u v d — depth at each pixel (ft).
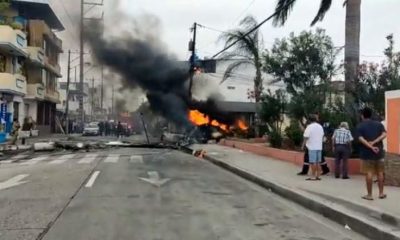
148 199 36.06
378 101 57.41
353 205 31.99
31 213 30.25
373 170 33.86
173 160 71.15
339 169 47.11
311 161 46.06
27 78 148.36
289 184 42.19
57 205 33.01
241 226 27.78
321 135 46.16
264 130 94.38
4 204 33.30
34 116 153.38
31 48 140.05
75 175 50.24
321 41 74.90
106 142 107.04
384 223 26.78
